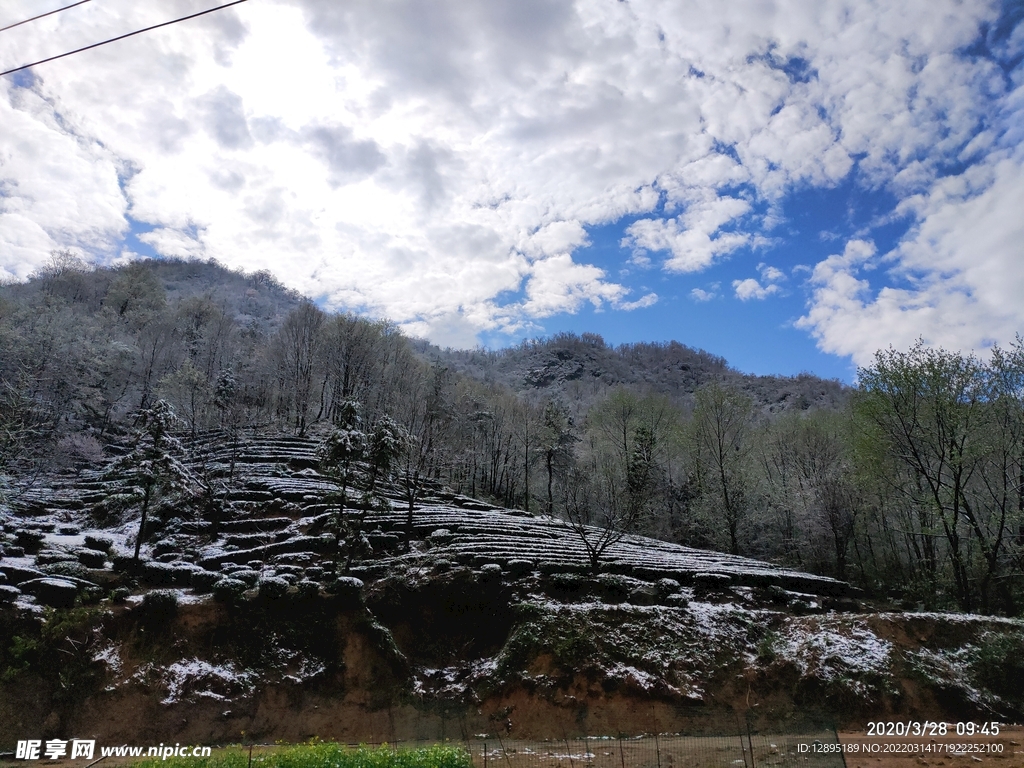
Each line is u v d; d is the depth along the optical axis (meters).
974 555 31.62
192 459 47.41
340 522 31.27
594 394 118.56
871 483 38.00
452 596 25.77
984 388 32.78
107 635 21.59
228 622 23.12
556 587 26.83
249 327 102.62
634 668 21.31
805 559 47.12
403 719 20.50
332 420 66.12
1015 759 14.90
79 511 37.72
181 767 12.55
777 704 19.95
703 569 31.75
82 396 57.97
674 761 14.91
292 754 12.69
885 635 22.31
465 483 60.97
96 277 99.56
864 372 36.25
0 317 57.97
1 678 19.50
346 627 23.73
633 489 48.72
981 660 20.78
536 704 20.34
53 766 17.08
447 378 78.31
